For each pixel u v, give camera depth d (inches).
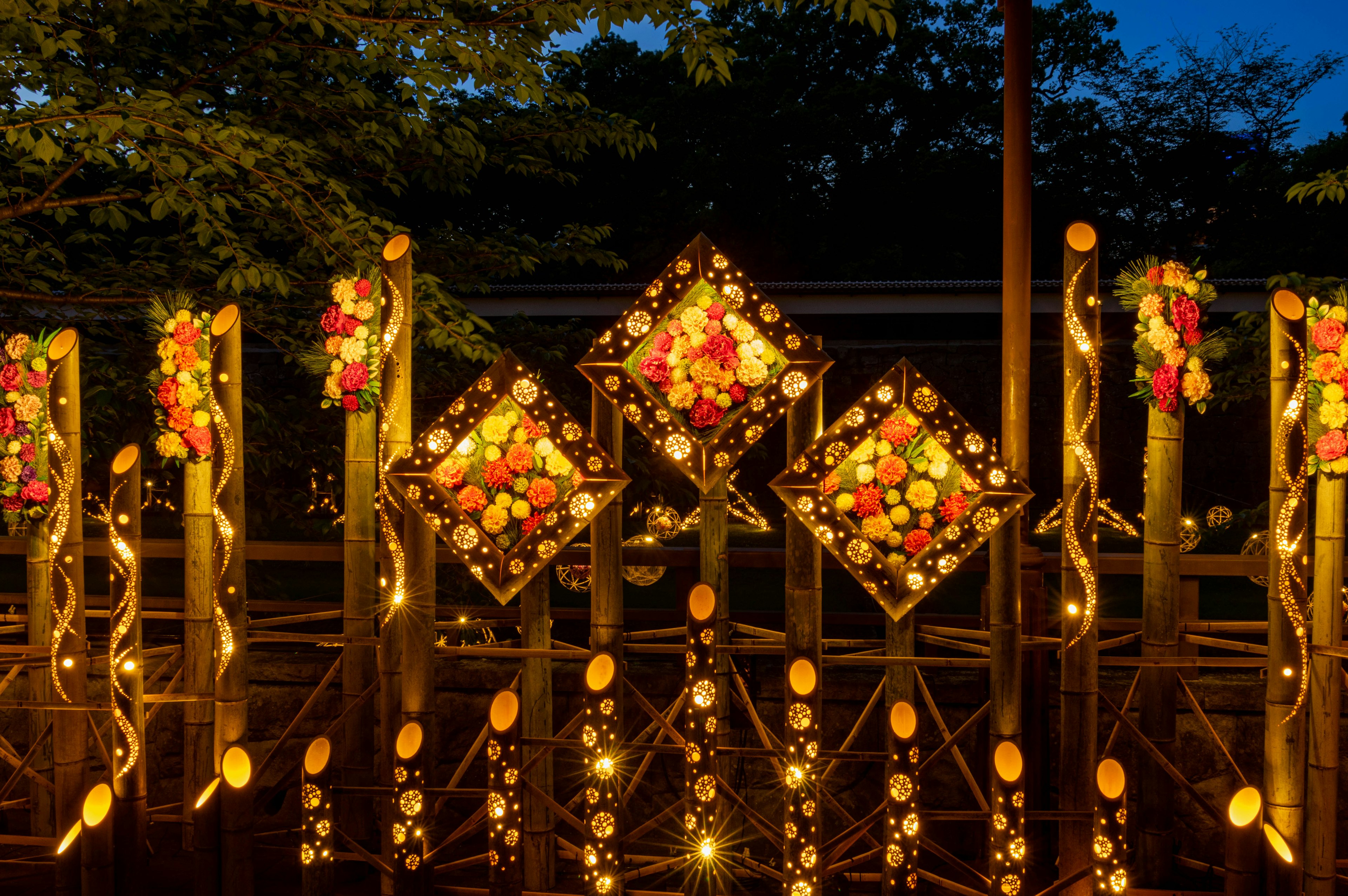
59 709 120.4
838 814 137.5
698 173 840.3
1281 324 107.6
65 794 121.6
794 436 112.7
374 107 209.6
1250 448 501.4
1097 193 931.3
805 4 168.9
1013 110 141.7
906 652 114.7
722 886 110.9
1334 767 109.8
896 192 876.6
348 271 182.4
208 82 203.0
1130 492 498.9
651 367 112.7
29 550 135.8
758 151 847.7
